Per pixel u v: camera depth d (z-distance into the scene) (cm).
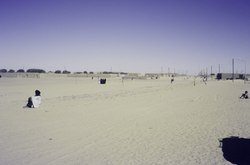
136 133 1283
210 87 5444
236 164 856
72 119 1639
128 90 4394
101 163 866
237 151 993
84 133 1277
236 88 5144
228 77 13012
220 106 2319
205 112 1961
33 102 2148
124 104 2436
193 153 969
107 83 7238
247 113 1922
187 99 2927
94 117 1717
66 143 1099
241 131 1322
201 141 1135
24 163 867
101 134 1259
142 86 5778
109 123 1522
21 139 1159
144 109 2109
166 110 2061
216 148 1030
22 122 1533
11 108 2098
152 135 1244
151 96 3288
